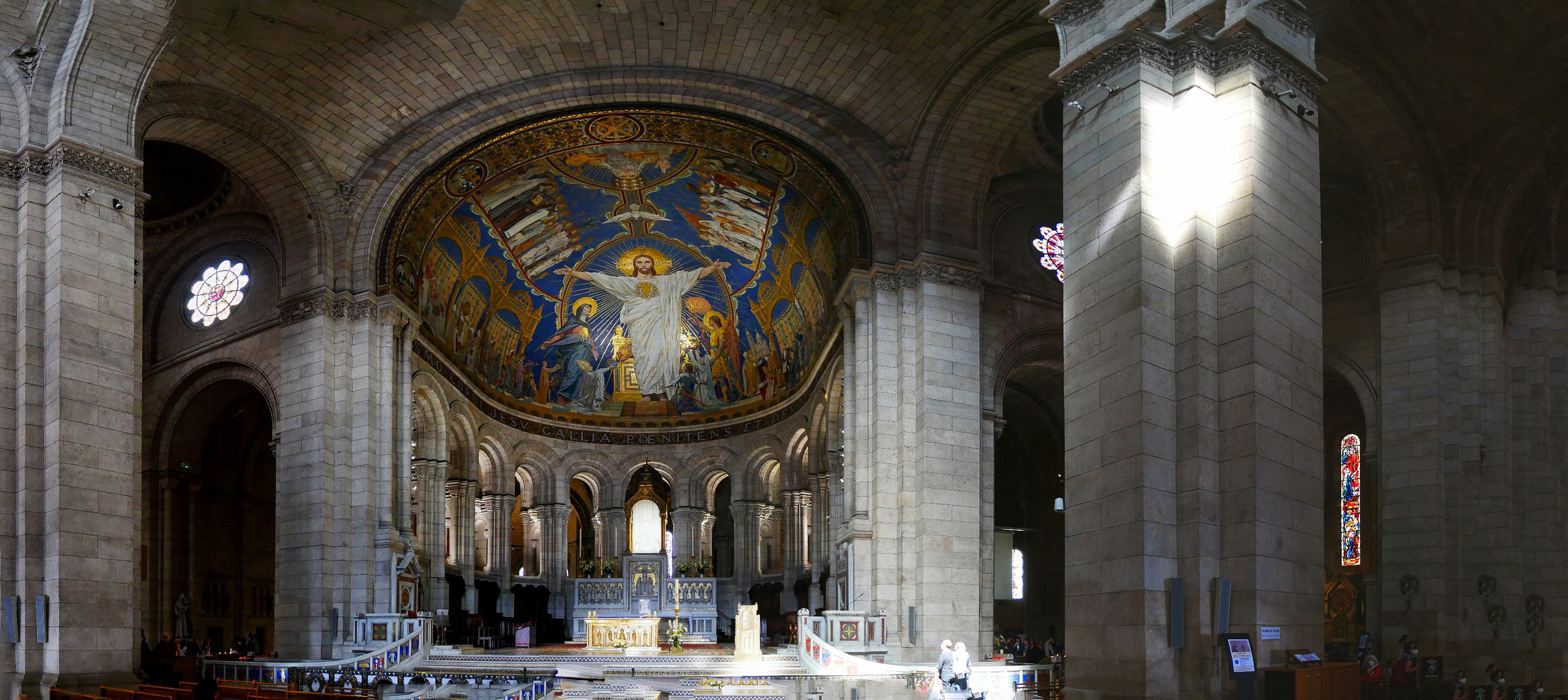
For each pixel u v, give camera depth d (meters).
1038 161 34.81
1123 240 18.64
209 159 36.75
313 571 32.25
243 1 27.50
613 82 33.16
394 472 34.62
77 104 23.78
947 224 32.47
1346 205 30.95
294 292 34.22
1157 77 19.12
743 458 47.31
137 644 23.50
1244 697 16.31
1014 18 28.91
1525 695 22.47
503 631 44.12
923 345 31.38
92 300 23.33
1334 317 30.61
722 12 30.75
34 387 22.95
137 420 23.94
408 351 35.47
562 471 47.66
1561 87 25.05
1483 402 27.12
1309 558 18.05
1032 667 28.03
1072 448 19.31
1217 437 17.92
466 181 36.22
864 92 32.69
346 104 32.12
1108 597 17.97
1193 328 18.17
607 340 47.69
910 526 30.97
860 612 30.17
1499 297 27.66
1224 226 18.48
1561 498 27.23
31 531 22.41
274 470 43.56
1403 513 26.89
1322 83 19.86
